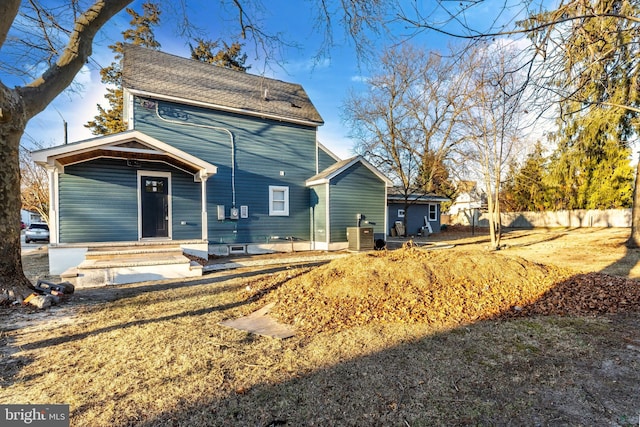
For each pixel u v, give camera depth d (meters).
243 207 11.62
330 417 2.22
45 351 3.37
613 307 4.61
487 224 27.94
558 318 4.25
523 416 2.20
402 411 2.27
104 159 9.36
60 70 5.53
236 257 10.68
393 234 20.78
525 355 3.16
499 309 4.64
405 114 21.12
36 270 8.88
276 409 2.32
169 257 8.27
